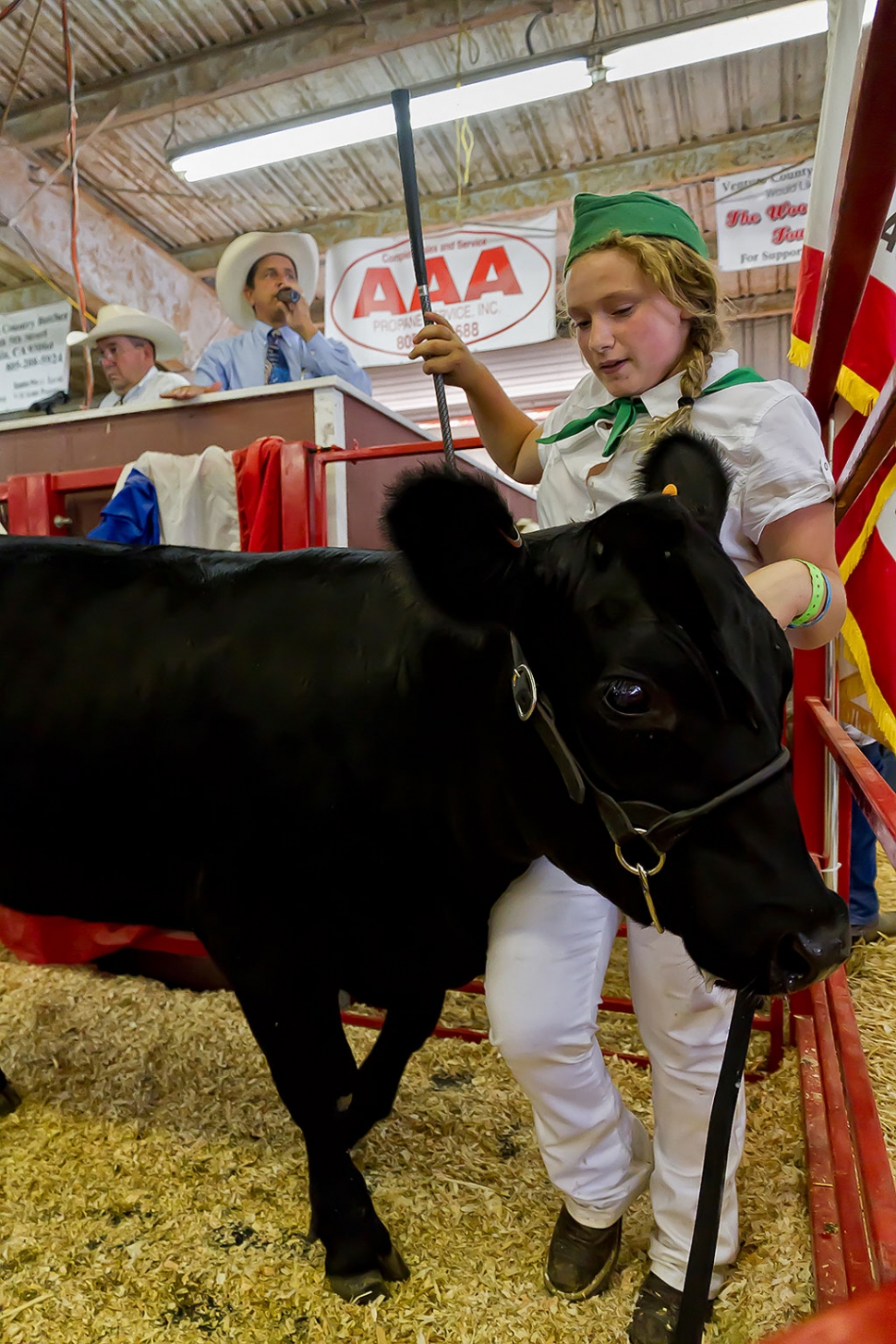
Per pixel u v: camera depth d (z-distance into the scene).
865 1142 1.21
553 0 5.17
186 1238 1.58
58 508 2.86
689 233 1.26
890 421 1.32
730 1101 0.99
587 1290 1.39
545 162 7.18
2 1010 2.49
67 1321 1.40
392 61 5.99
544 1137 1.35
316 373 4.17
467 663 1.22
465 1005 2.50
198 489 2.59
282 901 1.41
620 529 0.97
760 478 1.18
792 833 0.97
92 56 5.97
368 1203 1.47
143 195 7.48
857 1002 2.33
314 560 1.45
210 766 1.39
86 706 1.47
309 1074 1.44
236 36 5.83
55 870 1.60
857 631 1.98
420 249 1.61
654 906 1.05
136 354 4.35
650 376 1.29
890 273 1.84
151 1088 2.09
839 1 1.76
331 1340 1.35
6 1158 1.83
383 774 1.30
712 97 6.43
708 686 0.92
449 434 1.63
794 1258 1.43
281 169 7.16
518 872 1.30
